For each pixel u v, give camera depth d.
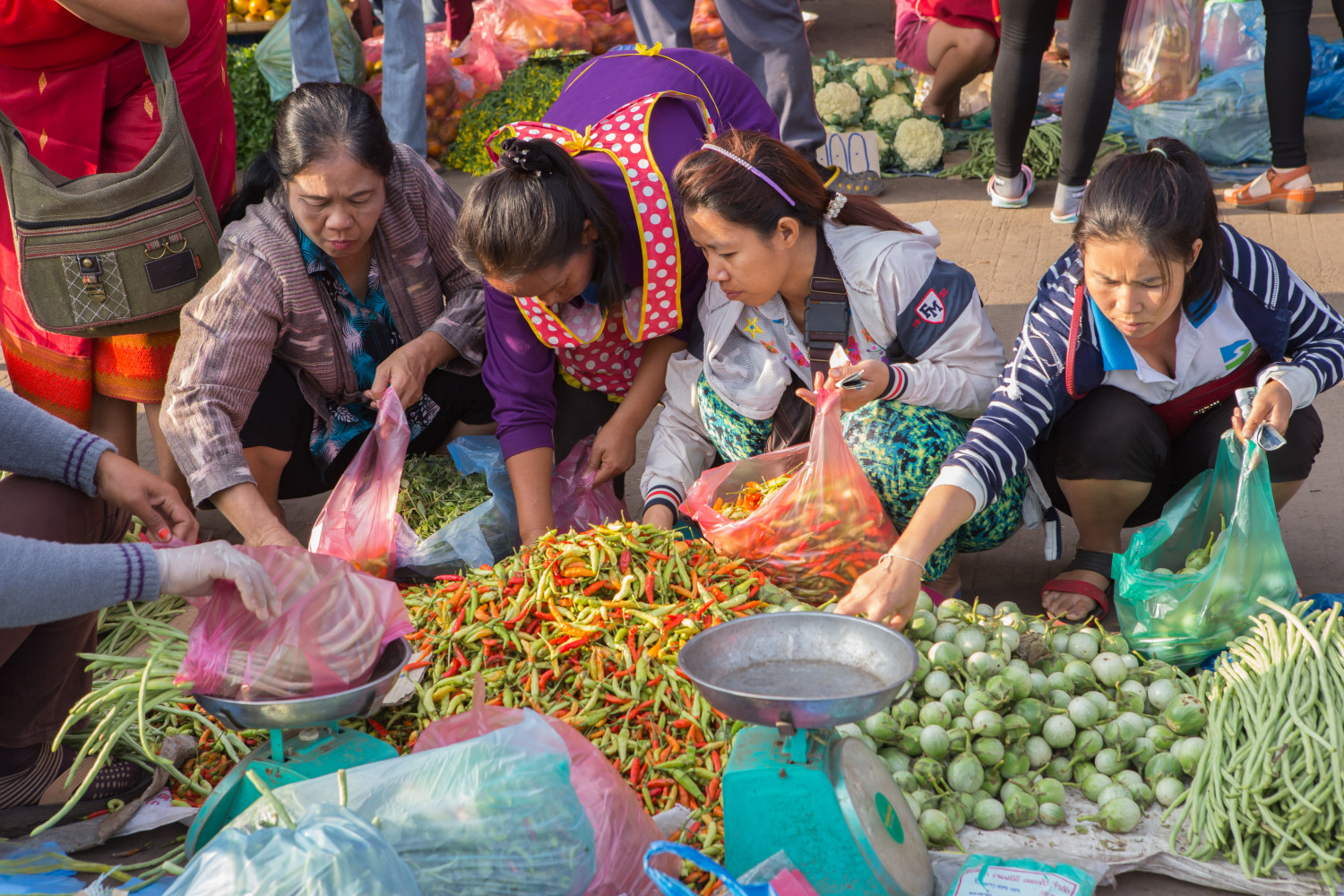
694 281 2.88
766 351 2.78
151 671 1.99
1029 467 2.74
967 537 2.75
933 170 6.09
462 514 2.92
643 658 2.23
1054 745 2.18
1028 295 4.45
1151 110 5.65
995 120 5.25
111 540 2.18
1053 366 2.52
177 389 2.70
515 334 2.88
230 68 6.30
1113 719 2.22
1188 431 2.71
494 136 2.80
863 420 2.72
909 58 6.29
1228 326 2.48
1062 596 2.74
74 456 2.02
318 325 2.88
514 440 2.88
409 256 2.97
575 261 2.49
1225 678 2.18
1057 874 1.83
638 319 2.78
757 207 2.45
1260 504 2.29
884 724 2.13
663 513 2.86
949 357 2.66
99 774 2.08
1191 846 1.97
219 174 3.38
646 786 2.08
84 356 3.11
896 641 1.71
